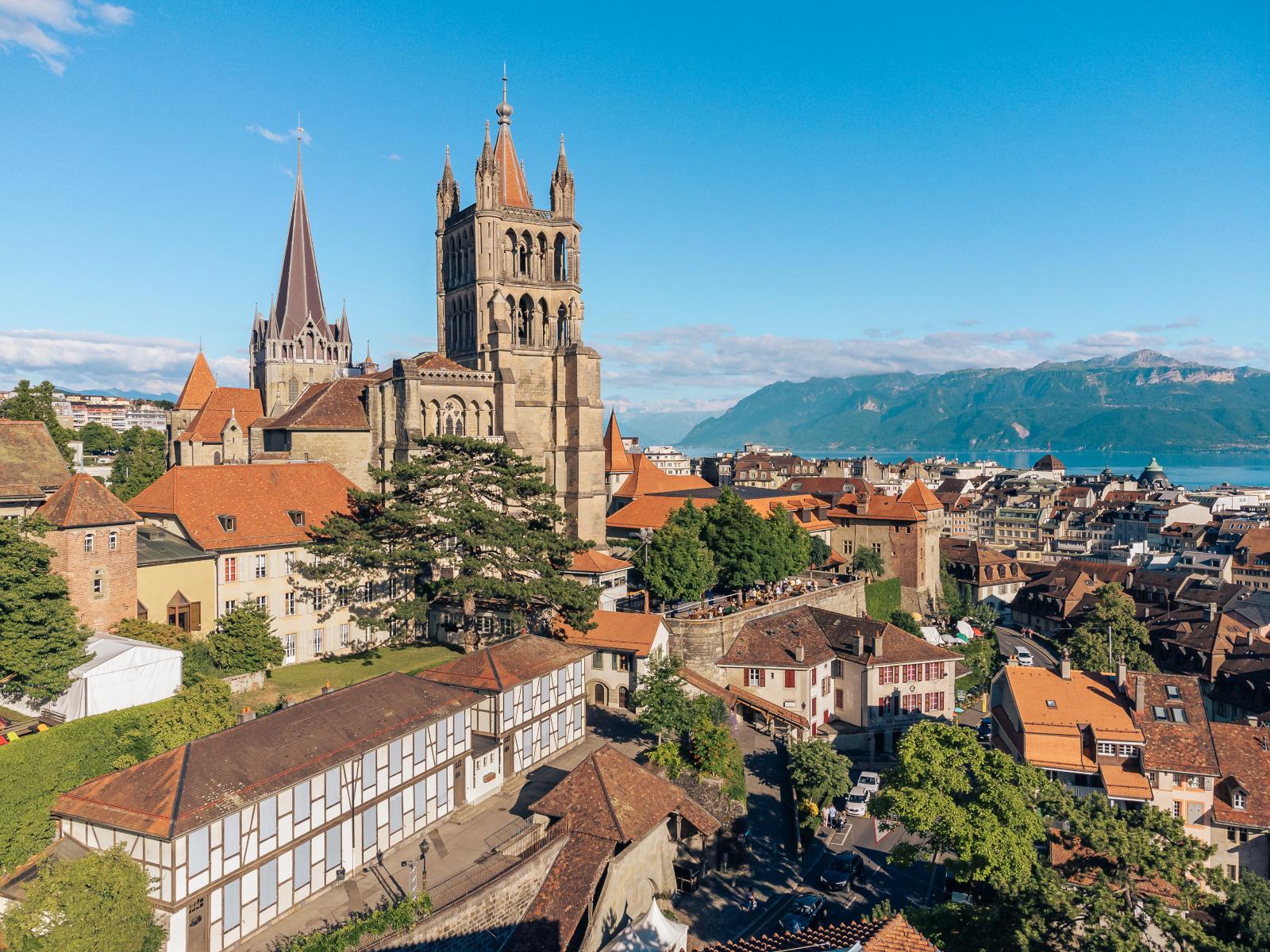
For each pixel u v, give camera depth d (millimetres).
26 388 132000
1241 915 40719
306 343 150750
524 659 67875
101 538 64812
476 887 47062
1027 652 130125
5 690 54719
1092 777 70062
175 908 39375
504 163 118000
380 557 74875
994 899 46375
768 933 54500
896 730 92500
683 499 130750
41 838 46562
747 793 74562
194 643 68438
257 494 82500
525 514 86688
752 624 98062
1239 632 120000
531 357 110812
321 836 47125
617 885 49531
